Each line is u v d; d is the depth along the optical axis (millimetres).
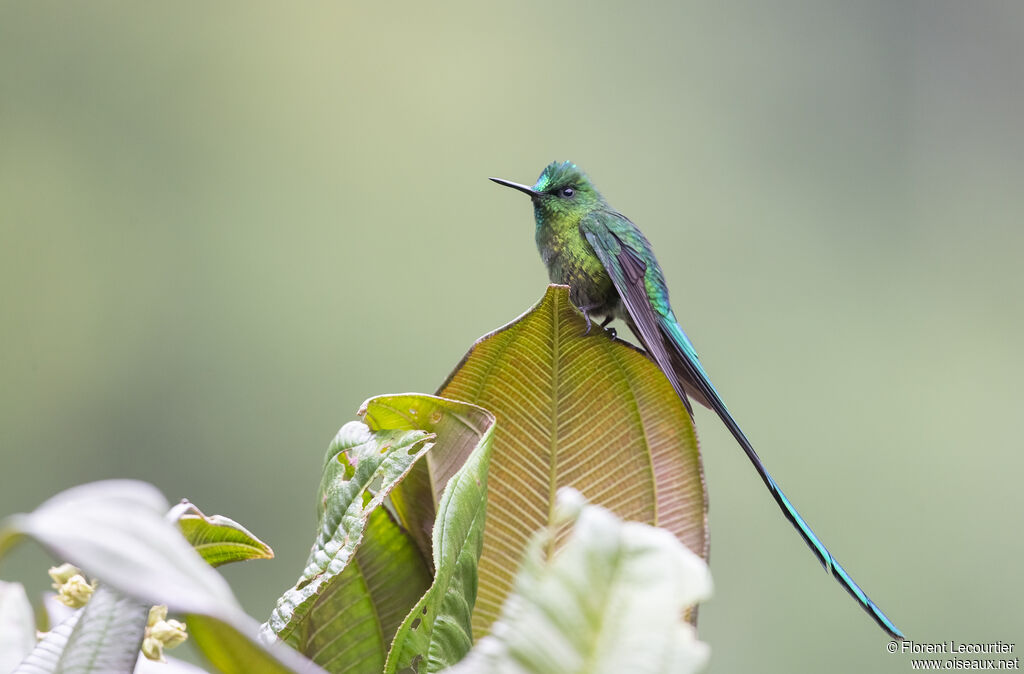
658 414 1934
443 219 16750
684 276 15914
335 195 16547
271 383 14305
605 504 1920
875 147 18203
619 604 983
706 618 11273
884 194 17766
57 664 1186
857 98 18547
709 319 15484
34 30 16312
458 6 17969
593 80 17781
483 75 17922
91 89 16484
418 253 16359
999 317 16266
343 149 17078
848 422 13984
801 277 16078
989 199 18109
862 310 15805
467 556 1610
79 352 14266
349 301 15391
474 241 16688
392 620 1834
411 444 1748
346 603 1831
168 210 15797
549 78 18047
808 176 17797
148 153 16312
